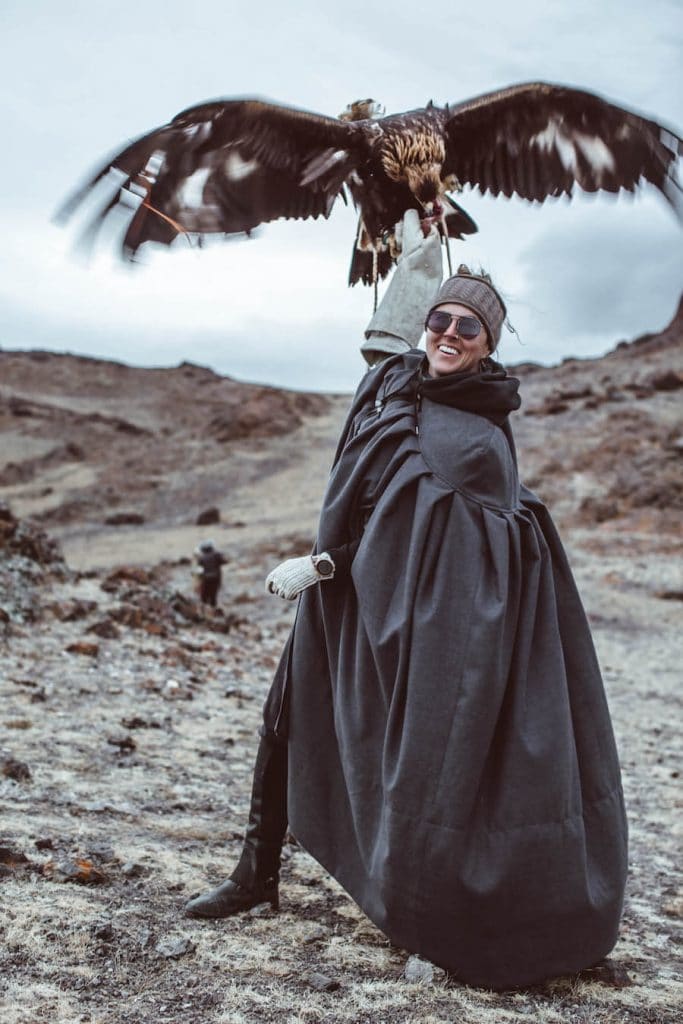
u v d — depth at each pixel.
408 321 3.21
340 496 3.06
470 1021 2.61
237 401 115.50
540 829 2.77
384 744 2.87
